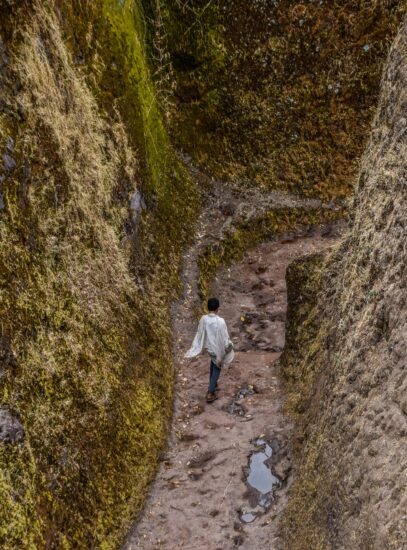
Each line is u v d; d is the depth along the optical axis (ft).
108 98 24.00
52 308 16.61
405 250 13.41
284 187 36.91
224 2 36.09
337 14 35.78
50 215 17.52
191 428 21.20
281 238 34.96
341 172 37.09
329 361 17.63
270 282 31.27
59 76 19.22
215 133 37.35
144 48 33.47
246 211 34.86
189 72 36.68
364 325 14.93
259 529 17.03
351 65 36.47
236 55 36.94
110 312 20.04
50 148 17.93
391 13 35.14
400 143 15.44
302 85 37.09
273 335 27.12
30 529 13.24
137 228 24.77
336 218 35.88
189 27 35.94
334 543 12.87
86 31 23.22
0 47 16.14
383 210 15.58
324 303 20.20
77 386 16.78
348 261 18.20
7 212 15.52
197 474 19.11
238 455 19.62
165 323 24.70
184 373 23.91
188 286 28.02
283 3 36.09
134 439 18.89
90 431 16.72
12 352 14.51
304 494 16.19
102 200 21.22
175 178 32.48
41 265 16.66
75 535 14.78
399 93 16.55
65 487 14.99
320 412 17.10
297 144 37.40
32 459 14.05
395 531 10.37
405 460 11.00
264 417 21.24
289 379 22.12
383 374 13.02
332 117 37.22
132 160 25.16
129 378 20.01
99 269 19.98
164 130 33.53
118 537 16.34
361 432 13.12
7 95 16.25
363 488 12.21
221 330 21.79
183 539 16.92
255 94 37.40
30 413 14.51
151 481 18.74
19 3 17.11
